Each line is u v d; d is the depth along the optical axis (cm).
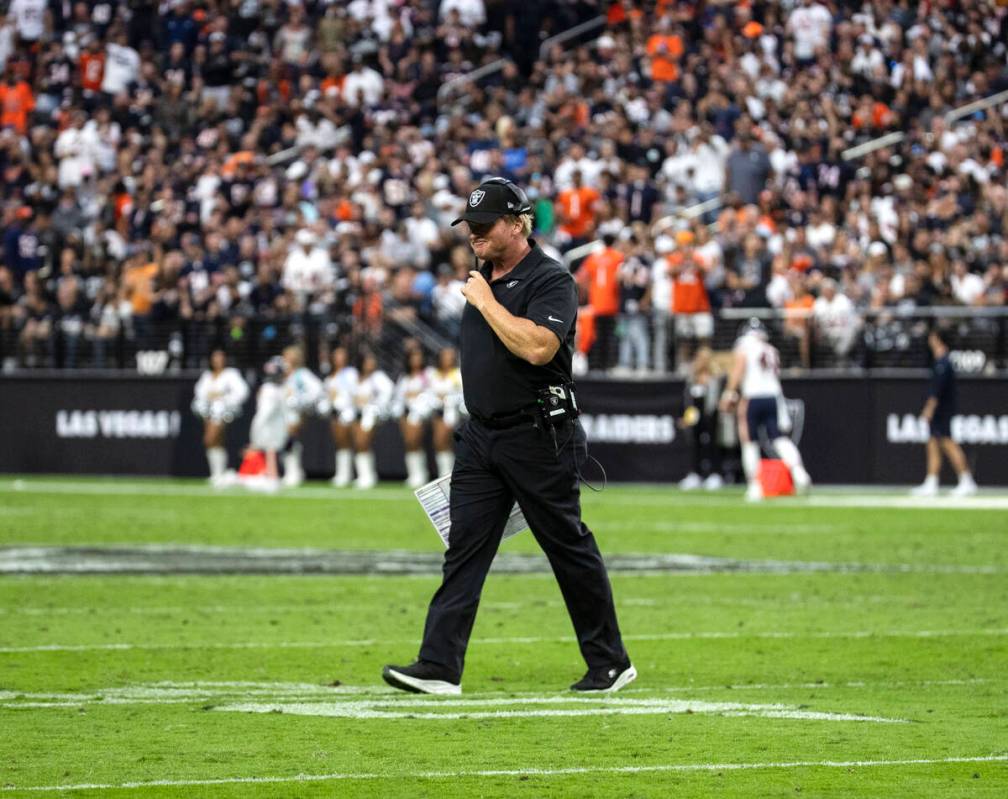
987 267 8800
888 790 1919
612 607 2614
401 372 8712
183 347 9019
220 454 8562
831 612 3722
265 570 4584
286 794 1883
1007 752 2148
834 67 10288
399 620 3594
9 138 10844
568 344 2488
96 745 2170
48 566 4622
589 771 2017
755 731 2291
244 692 2636
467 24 10894
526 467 2495
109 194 10212
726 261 8656
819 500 7394
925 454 8194
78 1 11444
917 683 2758
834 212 9312
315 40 10950
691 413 8256
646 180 9462
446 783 1944
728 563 4797
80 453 9156
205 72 10931
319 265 9069
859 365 8294
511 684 2742
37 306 9400
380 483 8694
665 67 10306
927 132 9956
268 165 10262
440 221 9262
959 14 10594
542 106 10262
